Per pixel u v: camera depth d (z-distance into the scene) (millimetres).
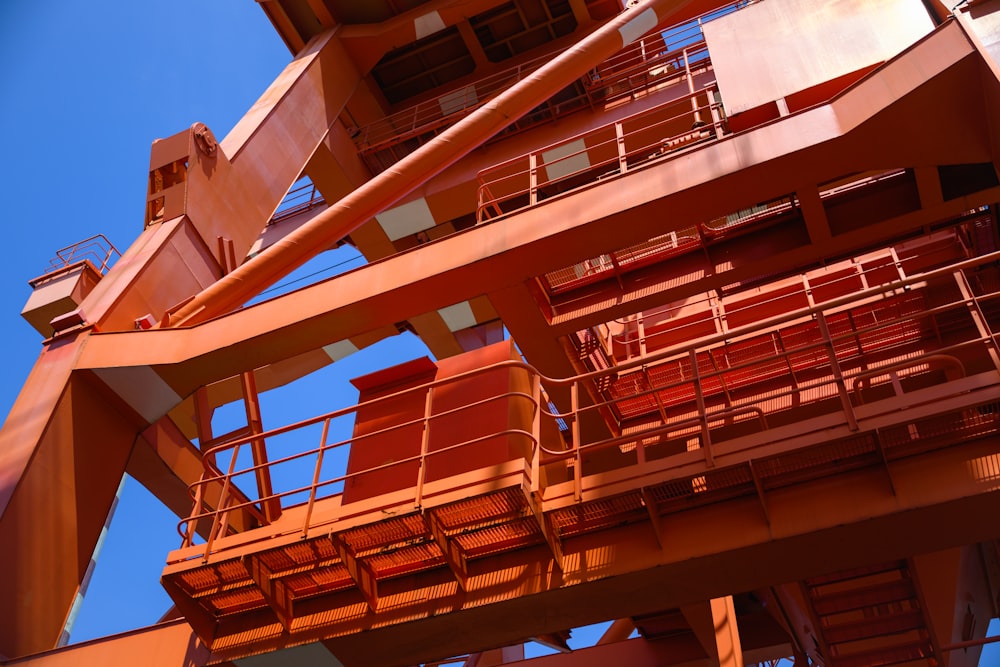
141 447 16078
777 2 13461
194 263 16734
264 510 13875
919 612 9656
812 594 9906
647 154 20938
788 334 14180
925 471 7984
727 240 12578
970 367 12867
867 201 11672
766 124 11070
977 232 12883
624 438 9023
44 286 18094
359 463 11180
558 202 11961
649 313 16656
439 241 12500
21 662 11383
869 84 10492
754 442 8391
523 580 9031
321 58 22766
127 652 10914
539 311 12383
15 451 13445
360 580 9531
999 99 9461
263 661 10062
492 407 10977
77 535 13547
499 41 24703
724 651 10594
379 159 24188
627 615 9008
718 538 8391
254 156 19094
